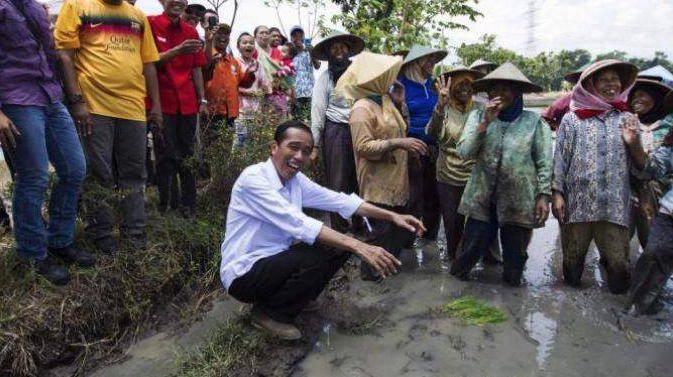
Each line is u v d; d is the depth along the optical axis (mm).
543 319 3518
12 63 2959
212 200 4812
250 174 3123
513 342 3236
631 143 3455
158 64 4176
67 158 3275
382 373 2959
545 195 3703
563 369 2934
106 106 3570
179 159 4508
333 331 3436
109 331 3422
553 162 3805
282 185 3199
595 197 3623
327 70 4766
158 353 3301
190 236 4176
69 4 3412
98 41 3508
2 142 2822
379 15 8930
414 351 3170
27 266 3283
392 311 3680
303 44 7395
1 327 2963
